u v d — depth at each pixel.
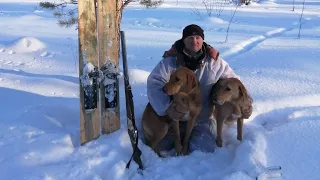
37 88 3.20
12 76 3.50
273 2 11.33
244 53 4.21
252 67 3.59
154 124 2.22
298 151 2.06
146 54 4.23
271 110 2.70
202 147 2.32
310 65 3.60
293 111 2.62
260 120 2.63
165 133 2.24
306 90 2.96
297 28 5.83
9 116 2.59
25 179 1.77
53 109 2.59
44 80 3.37
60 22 4.29
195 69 2.29
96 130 2.21
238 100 2.12
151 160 2.06
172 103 2.12
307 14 7.59
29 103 2.86
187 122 2.21
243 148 2.06
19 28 5.85
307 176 1.82
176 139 2.22
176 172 1.95
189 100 2.10
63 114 2.56
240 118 2.22
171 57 2.30
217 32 5.50
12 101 2.90
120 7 3.39
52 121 2.46
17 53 4.39
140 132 2.42
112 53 2.16
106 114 2.22
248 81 3.19
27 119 2.48
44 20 6.63
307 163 1.93
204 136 2.38
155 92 2.21
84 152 2.07
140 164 1.97
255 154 1.98
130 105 2.11
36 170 1.86
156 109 2.18
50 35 5.30
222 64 2.37
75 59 4.12
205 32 5.50
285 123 2.45
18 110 2.69
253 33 5.41
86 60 2.08
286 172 1.85
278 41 4.80
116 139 2.15
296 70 3.46
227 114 2.18
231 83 2.09
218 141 2.24
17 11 7.69
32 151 2.06
